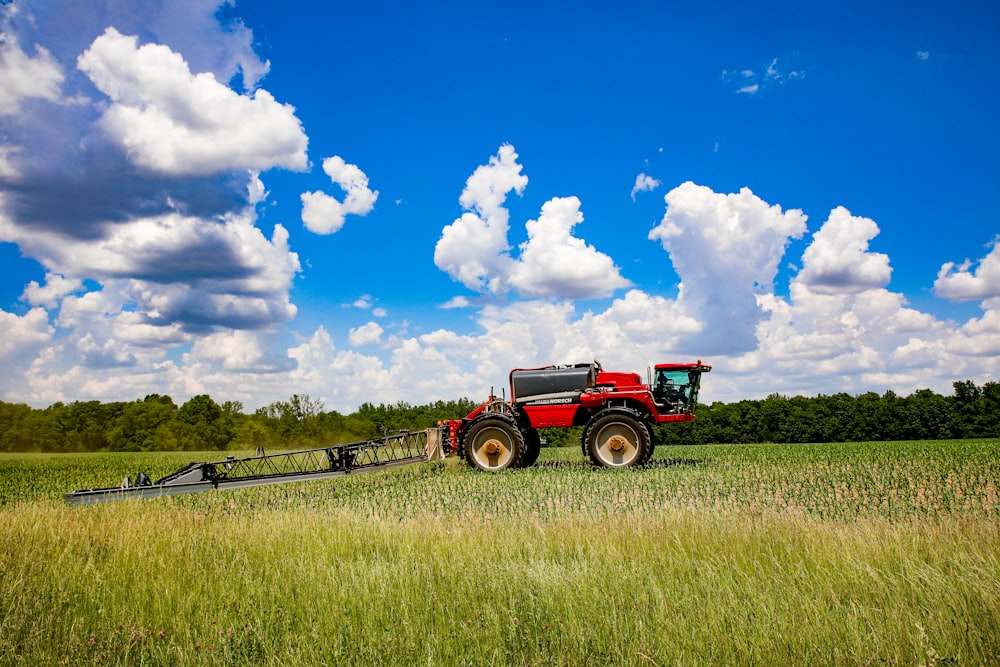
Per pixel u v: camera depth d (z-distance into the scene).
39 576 6.46
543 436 39.44
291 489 16.06
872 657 4.05
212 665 4.35
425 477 17.14
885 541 6.30
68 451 57.81
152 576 6.33
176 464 30.77
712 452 25.47
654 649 4.26
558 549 7.07
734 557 6.11
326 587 5.79
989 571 5.37
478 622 4.75
